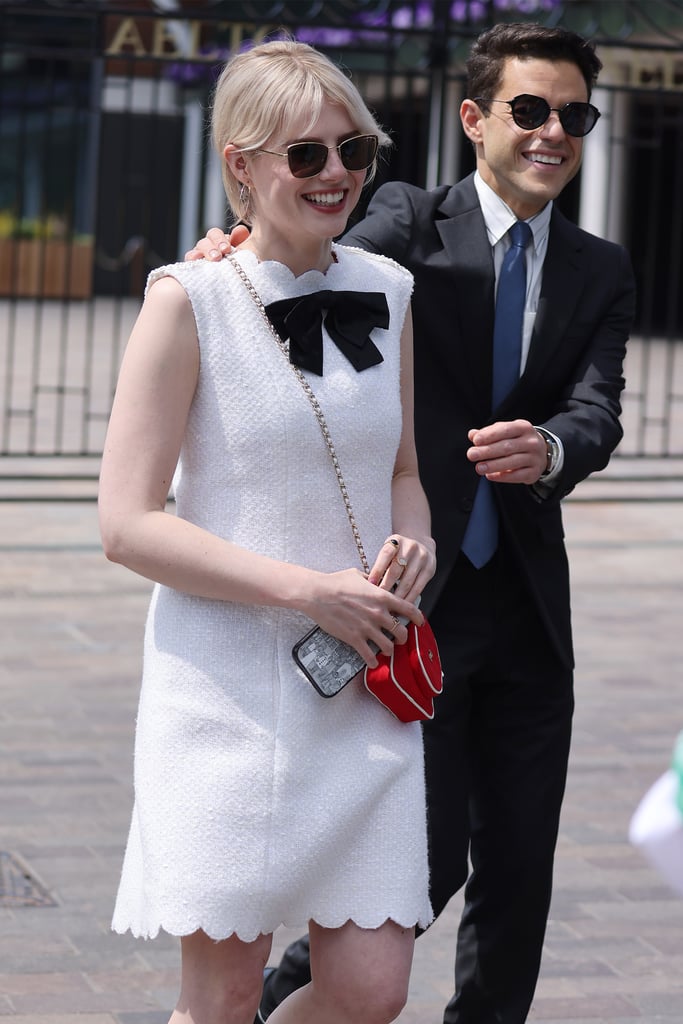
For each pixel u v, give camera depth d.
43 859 5.95
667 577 11.34
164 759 3.30
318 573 3.27
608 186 14.53
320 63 3.36
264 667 3.32
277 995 4.24
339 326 3.41
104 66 13.66
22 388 19.12
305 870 3.27
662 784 2.02
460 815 4.05
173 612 3.38
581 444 3.97
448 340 4.19
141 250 36.53
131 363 3.32
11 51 12.70
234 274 3.38
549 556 4.18
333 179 3.32
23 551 11.20
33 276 35.12
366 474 3.41
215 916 3.22
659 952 5.41
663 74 13.38
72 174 14.34
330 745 3.34
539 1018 4.86
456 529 4.12
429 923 3.44
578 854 6.25
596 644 9.47
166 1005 4.85
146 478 3.29
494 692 4.20
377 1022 3.29
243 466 3.32
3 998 4.83
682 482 15.09
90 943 5.27
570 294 4.20
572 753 7.49
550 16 13.62
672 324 14.96
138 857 3.40
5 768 6.90
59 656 8.69
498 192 4.23
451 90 26.67
